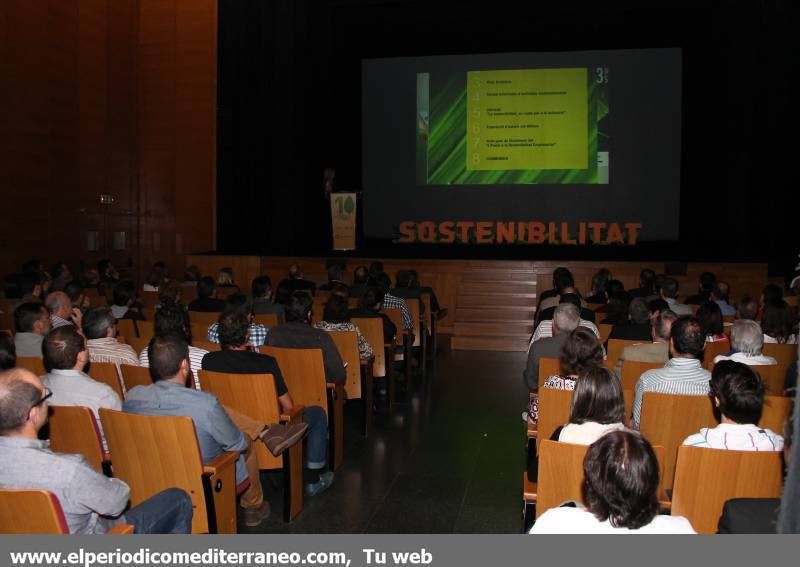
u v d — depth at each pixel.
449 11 13.29
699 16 13.09
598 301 7.77
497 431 5.56
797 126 12.23
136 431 2.89
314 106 13.92
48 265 11.52
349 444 5.23
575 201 13.81
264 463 3.94
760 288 10.53
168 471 2.93
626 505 1.75
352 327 5.44
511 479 4.50
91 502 2.25
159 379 3.13
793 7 12.05
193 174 13.42
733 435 2.63
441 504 4.09
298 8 13.43
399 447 5.15
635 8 12.74
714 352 4.84
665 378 3.47
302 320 4.79
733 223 12.90
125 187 13.26
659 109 13.43
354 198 12.74
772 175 12.44
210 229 13.43
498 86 13.86
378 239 14.45
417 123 14.15
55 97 11.69
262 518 3.81
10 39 10.77
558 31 13.59
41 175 11.40
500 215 14.05
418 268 11.38
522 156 13.89
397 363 7.76
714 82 13.09
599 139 13.65
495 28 13.69
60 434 3.13
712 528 2.58
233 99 13.33
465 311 10.50
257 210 13.60
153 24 13.46
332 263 11.68
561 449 2.58
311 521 3.85
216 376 3.71
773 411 3.25
